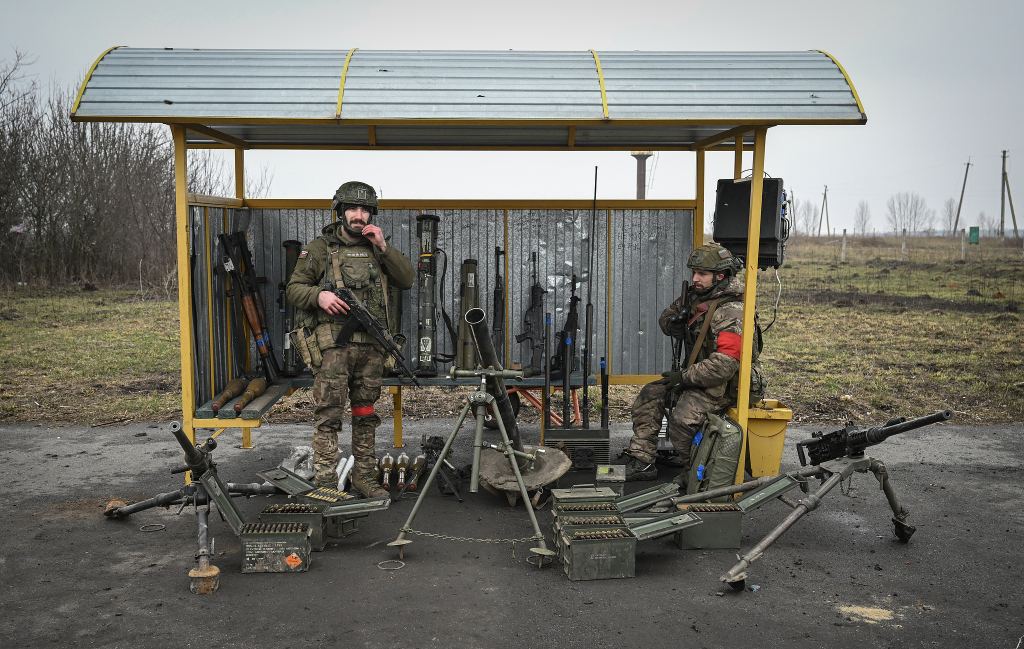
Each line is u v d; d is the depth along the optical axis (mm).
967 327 13148
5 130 20047
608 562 3969
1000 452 6602
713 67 4938
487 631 3381
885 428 4328
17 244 20094
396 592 3789
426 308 6113
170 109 4543
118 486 5539
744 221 5820
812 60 5031
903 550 4438
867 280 20312
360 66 4840
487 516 5020
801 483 4516
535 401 6664
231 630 3375
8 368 9852
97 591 3773
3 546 4367
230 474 5918
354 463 5203
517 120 4582
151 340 12312
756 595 3793
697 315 5410
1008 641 3336
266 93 4637
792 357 10922
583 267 6695
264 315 6109
